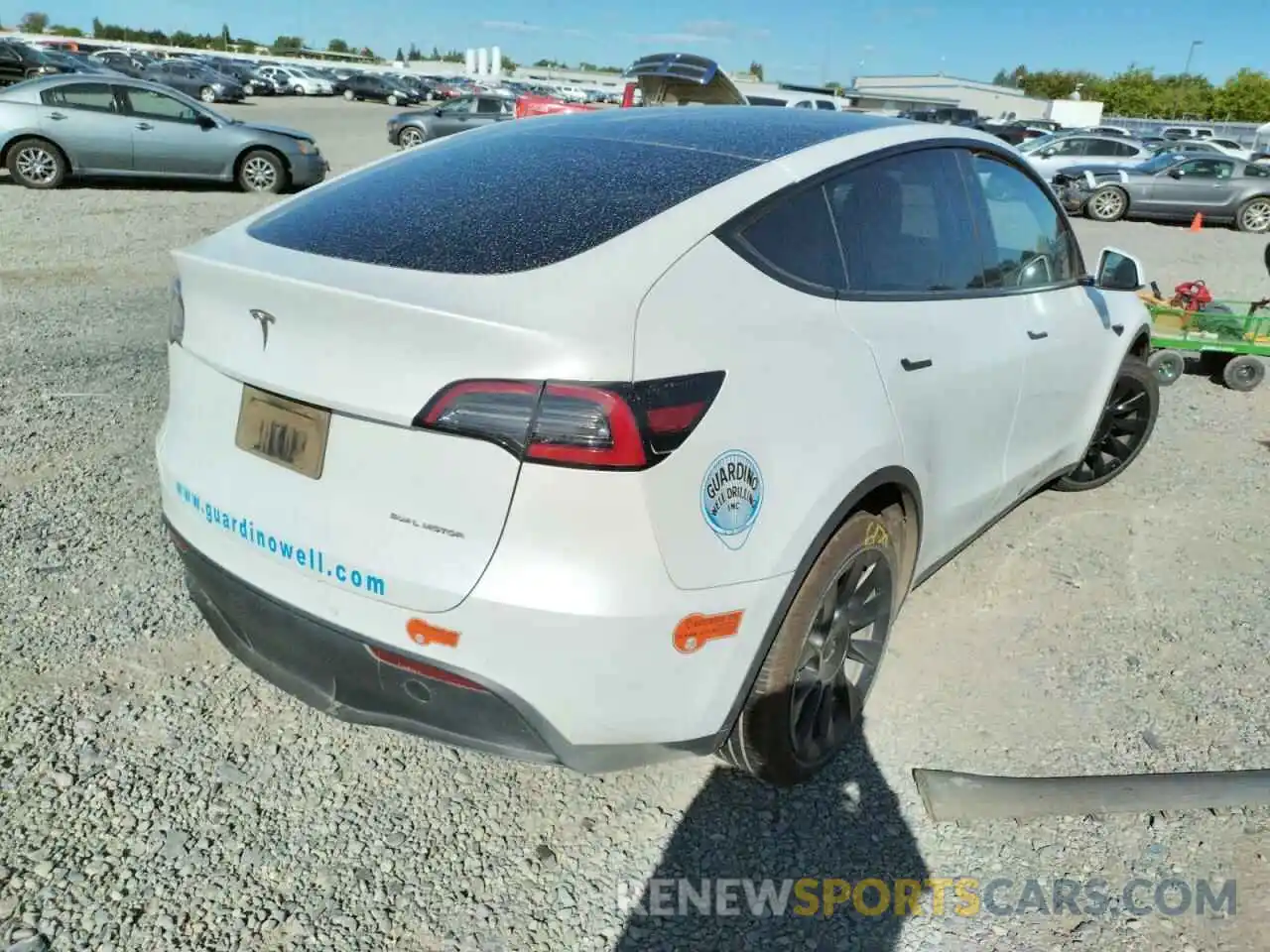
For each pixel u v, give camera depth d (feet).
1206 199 56.49
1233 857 7.90
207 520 7.41
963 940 7.08
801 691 7.87
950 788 8.52
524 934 6.95
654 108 10.52
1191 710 9.78
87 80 40.42
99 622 10.14
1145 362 15.17
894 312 8.52
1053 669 10.43
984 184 10.58
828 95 92.63
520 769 8.57
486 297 6.22
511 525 6.06
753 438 6.72
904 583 9.25
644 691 6.46
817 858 7.77
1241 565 13.01
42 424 15.08
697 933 7.04
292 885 7.21
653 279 6.57
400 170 8.92
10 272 25.62
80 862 7.23
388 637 6.52
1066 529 13.97
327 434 6.60
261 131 43.42
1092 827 8.16
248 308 6.90
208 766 8.31
